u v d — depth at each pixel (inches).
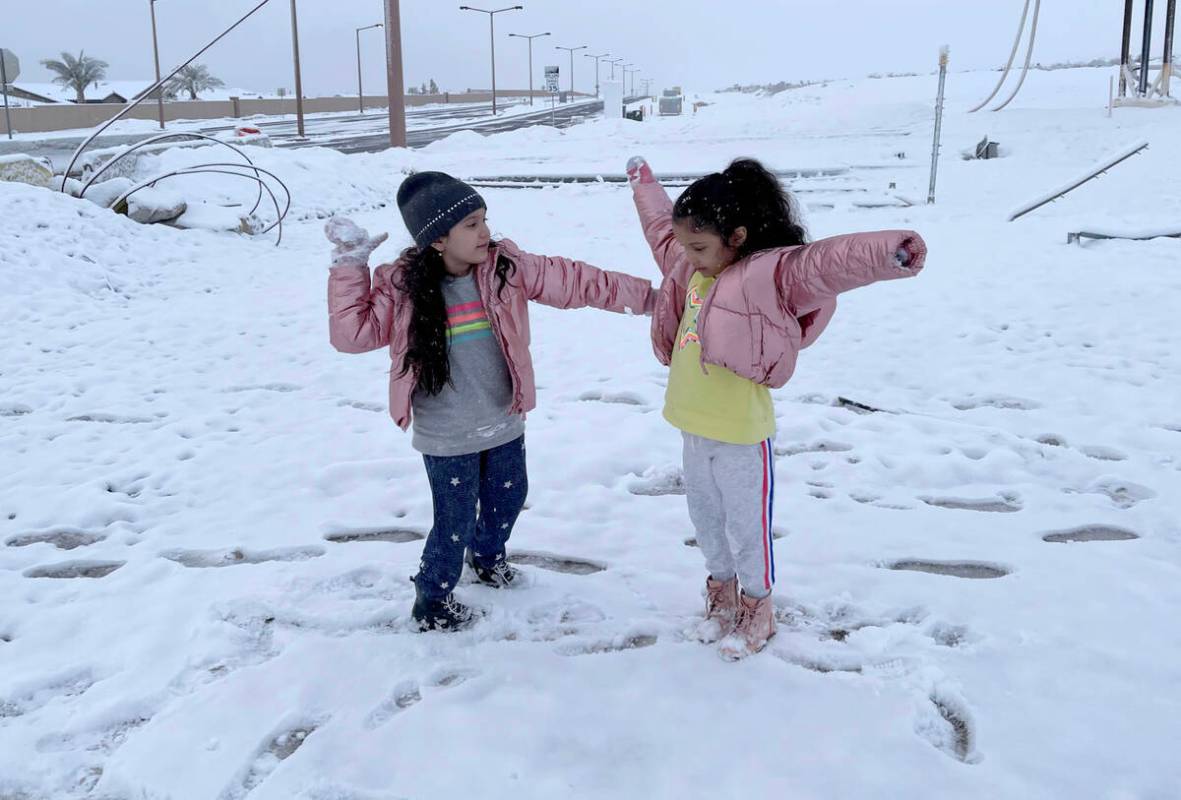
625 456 196.9
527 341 124.6
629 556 152.9
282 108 3090.6
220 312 353.4
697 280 115.0
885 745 102.0
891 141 944.3
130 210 490.0
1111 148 765.9
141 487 189.3
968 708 108.0
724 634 124.8
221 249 482.9
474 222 115.0
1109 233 420.5
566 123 2033.7
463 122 2213.3
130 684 118.8
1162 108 1015.6
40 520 173.3
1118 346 266.2
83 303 362.9
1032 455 190.5
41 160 518.0
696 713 108.8
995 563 144.9
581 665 119.7
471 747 103.5
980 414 217.3
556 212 631.8
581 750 103.0
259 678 118.3
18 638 131.2
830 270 97.7
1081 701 108.8
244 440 215.0
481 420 123.1
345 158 774.5
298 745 106.8
